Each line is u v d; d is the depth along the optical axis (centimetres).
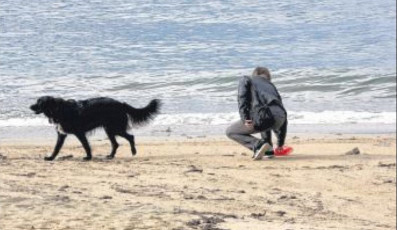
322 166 1497
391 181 1389
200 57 2475
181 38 2342
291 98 2558
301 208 1165
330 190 1317
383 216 1168
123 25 1911
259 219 1026
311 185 1342
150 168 1398
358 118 2195
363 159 1585
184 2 1939
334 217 1123
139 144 1745
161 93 2294
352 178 1405
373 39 3125
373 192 1316
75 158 1516
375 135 1956
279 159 1555
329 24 3053
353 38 3067
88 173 1309
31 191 1069
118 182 1233
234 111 2192
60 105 1471
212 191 1220
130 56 2127
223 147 1712
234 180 1332
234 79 2495
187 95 2323
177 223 927
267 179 1361
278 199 1213
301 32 2934
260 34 2777
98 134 1850
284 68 2839
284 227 968
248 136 1541
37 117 1755
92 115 1502
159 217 948
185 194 1166
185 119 2078
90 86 1958
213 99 2330
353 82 2725
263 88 1536
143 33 2152
